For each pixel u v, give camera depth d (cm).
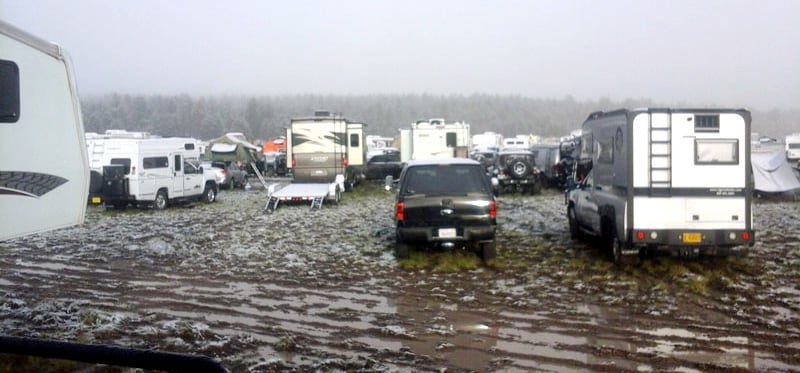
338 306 852
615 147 1054
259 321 780
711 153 985
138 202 2100
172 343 675
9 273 1080
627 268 1038
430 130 3100
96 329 719
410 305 853
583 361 625
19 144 663
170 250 1282
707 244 984
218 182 2820
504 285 957
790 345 666
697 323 750
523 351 658
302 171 2533
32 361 556
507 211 1998
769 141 3831
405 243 1111
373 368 602
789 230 1492
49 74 708
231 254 1241
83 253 1272
